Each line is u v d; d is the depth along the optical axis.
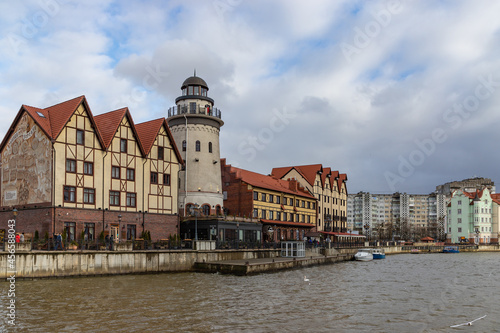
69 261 35.19
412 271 51.59
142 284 33.84
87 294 28.75
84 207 44.06
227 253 48.69
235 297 29.14
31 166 43.84
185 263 43.84
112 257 37.78
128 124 49.59
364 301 29.12
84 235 42.72
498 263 67.00
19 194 44.72
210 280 37.25
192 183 59.62
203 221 56.62
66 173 42.81
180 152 60.72
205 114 61.25
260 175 78.69
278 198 74.19
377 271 50.94
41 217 42.06
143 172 50.56
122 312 23.80
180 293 30.05
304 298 29.61
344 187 104.06
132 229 48.56
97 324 21.23
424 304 28.36
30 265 33.12
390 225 183.62
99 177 45.81
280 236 73.44
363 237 107.06
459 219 138.00
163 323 21.70
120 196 47.66
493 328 22.23
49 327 20.56
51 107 46.81
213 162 61.31
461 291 34.47
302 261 51.78
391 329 21.72
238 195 67.56
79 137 44.41
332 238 90.75
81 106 44.88
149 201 50.88
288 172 89.75
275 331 20.84
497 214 136.62
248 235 62.47
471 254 101.06
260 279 38.91
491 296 32.00
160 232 51.59
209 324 21.77
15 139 45.91
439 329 21.88
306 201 83.44
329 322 22.84
